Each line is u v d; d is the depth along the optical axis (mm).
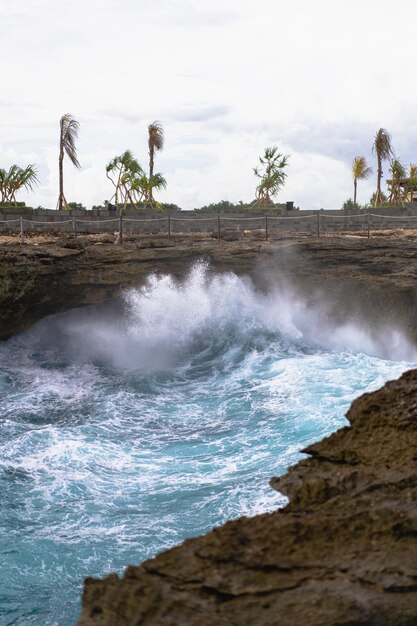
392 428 4406
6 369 20484
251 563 3205
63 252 22297
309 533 3396
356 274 22969
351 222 34094
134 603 2996
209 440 13609
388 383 4797
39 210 31312
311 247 23703
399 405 4531
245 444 13211
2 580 8711
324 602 2928
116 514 10406
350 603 2910
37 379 19344
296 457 12164
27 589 8547
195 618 2863
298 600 2953
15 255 21469
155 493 11086
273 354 21141
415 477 3912
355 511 3605
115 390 18109
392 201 47188
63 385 18703
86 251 22750
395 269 23109
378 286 22188
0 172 35812
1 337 21922
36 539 9672
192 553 3316
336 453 4402
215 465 12188
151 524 10031
